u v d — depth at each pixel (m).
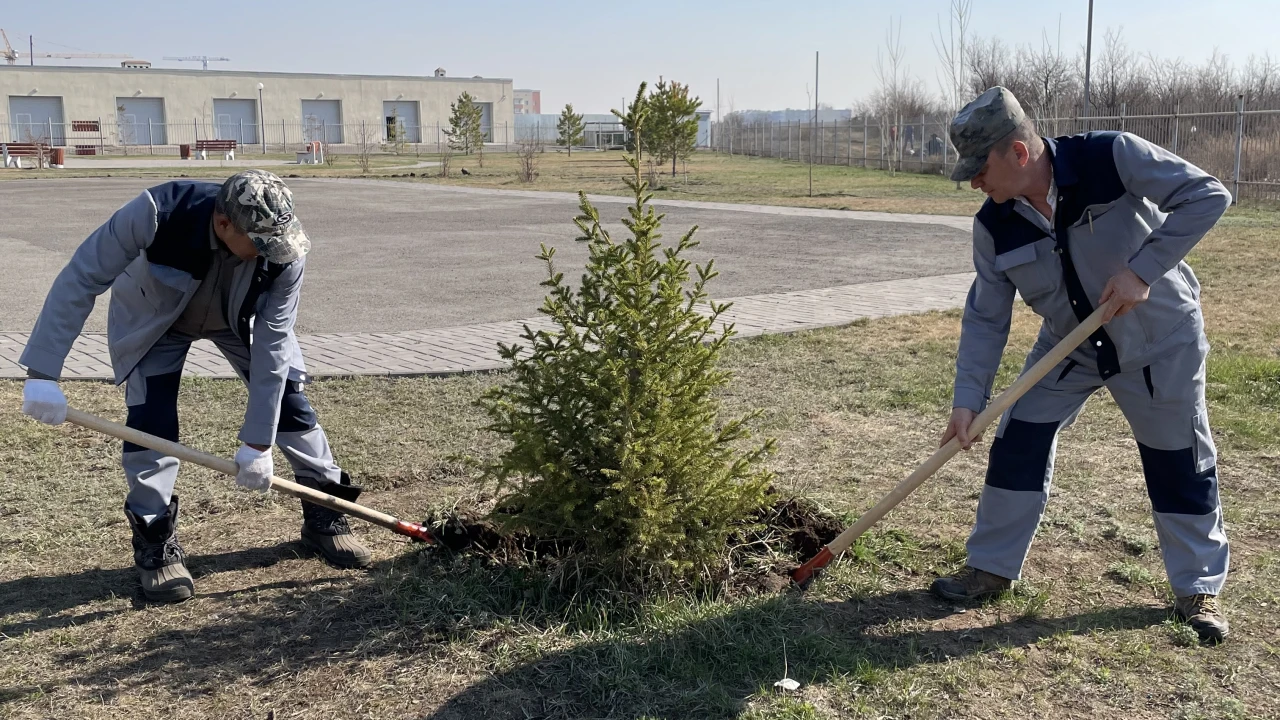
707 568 3.96
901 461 5.65
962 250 15.33
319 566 4.33
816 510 4.66
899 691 3.28
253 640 3.67
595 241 3.90
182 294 3.72
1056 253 3.51
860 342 8.65
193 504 5.02
